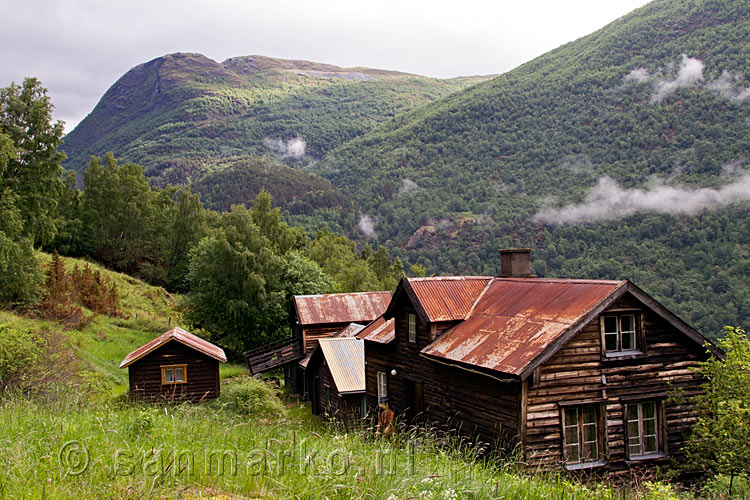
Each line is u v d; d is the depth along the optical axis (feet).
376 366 77.20
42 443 23.30
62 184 145.59
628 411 52.90
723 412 46.01
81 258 227.61
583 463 49.65
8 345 57.57
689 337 54.39
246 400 82.99
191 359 100.73
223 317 169.37
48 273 157.99
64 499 17.38
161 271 248.73
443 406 59.06
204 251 174.91
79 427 26.78
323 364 101.50
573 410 50.60
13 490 17.42
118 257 244.63
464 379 55.62
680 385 54.60
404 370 68.18
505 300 61.26
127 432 26.84
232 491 20.54
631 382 52.65
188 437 27.48
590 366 51.13
